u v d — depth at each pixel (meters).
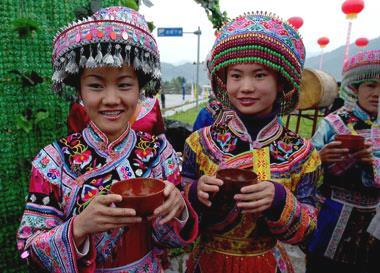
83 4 2.02
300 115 5.88
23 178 1.96
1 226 1.93
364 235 1.88
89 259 0.96
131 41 0.99
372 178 1.80
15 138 1.91
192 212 1.11
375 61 1.79
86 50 0.99
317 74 5.39
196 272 1.36
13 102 1.88
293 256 2.80
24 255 0.97
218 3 2.85
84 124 1.78
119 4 2.03
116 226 0.88
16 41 1.84
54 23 1.94
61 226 0.94
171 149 1.24
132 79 1.05
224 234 1.27
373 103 1.87
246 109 1.23
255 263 1.26
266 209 1.12
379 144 1.82
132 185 0.95
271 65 1.17
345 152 1.69
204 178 1.14
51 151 1.05
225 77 1.40
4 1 1.78
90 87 1.02
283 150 1.28
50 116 2.00
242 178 1.11
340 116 1.99
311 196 1.30
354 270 1.93
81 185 1.04
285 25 1.23
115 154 1.09
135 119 1.87
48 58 1.95
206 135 1.37
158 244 1.14
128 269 1.08
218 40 1.27
